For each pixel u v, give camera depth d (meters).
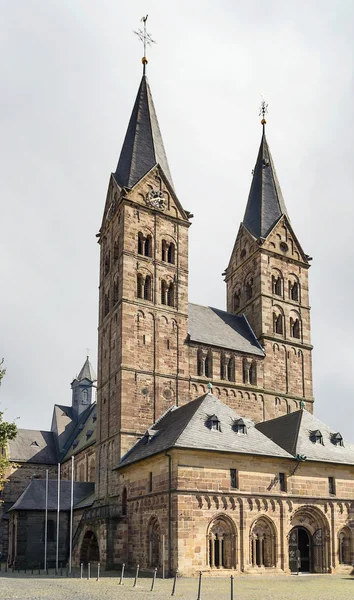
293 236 83.75
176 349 68.50
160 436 57.38
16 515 72.56
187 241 74.25
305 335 79.88
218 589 39.12
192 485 49.22
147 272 69.88
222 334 74.31
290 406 74.62
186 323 70.31
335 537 55.00
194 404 57.72
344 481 57.06
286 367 76.31
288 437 58.50
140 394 64.62
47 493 71.50
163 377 66.50
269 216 84.06
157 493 51.78
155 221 72.31
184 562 47.31
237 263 84.81
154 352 66.94
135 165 74.75
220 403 56.81
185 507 48.41
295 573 52.25
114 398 65.81
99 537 58.97
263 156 89.69
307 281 83.06
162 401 65.62
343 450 59.06
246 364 72.81
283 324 78.31
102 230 77.50
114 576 50.25
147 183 73.25
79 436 106.88
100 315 74.75
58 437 113.88
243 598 34.44
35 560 70.50
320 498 55.03
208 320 75.69
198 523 48.56
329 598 34.84
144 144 77.00
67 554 72.12
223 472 50.81
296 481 54.38
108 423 66.75
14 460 106.38
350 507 56.66
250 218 85.06
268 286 79.06
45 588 39.97
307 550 54.09
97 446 69.38
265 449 53.31
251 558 50.41
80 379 121.38
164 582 43.66
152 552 52.22
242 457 51.81
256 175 88.75
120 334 66.19
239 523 50.28
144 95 81.44
